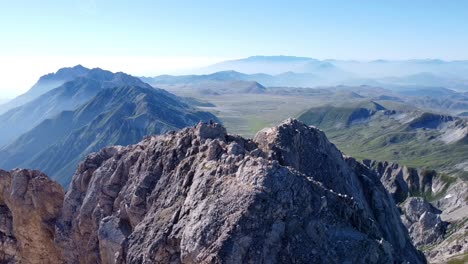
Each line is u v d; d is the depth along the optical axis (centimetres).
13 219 8856
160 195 6806
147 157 7712
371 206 9838
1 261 8875
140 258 5966
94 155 9038
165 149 7619
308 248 5234
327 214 5728
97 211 7731
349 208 6016
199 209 5672
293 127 9231
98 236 7162
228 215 5356
